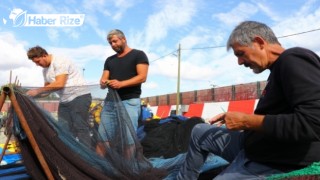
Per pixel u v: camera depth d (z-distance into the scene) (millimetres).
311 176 1955
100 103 3248
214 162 3561
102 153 2998
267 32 2291
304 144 2201
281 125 2057
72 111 2988
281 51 2266
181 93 25906
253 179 2338
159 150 4031
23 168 3131
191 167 3023
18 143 2686
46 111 2768
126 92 4191
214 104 14203
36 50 4176
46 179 2721
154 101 30484
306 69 2035
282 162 2262
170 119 4859
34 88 2836
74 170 2748
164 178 3215
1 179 2881
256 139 2379
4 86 2539
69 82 4258
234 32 2359
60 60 4262
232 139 2789
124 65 4352
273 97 2238
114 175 2953
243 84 18422
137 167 3117
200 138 2977
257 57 2281
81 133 2975
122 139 3160
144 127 4625
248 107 12125
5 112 2658
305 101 1977
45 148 2654
